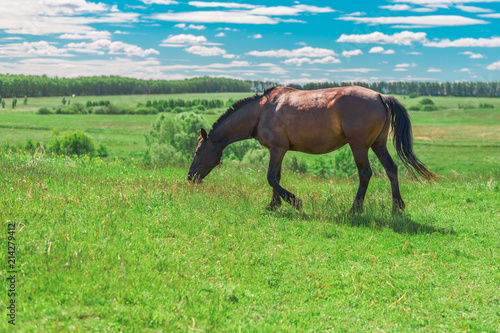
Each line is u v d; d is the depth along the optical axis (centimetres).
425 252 579
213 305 394
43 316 338
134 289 401
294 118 730
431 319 405
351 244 597
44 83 12625
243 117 800
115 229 544
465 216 756
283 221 682
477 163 4562
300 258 542
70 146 4466
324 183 1070
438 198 888
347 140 720
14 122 8019
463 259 554
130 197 686
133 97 16012
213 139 832
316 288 468
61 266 417
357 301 439
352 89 706
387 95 709
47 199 612
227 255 521
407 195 911
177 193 744
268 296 439
